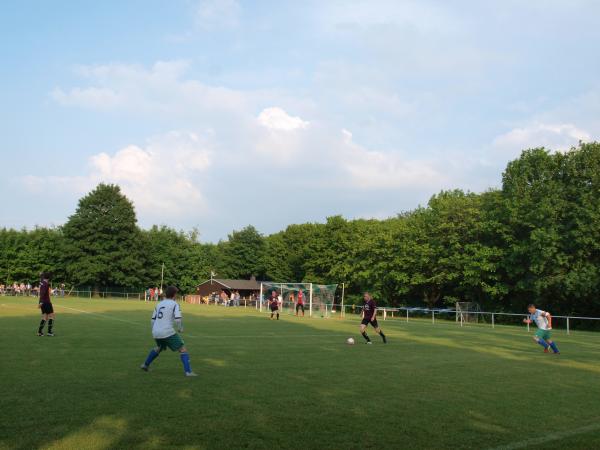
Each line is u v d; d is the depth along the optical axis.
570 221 39.12
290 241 83.19
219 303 71.44
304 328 26.38
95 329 21.05
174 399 8.38
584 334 30.09
